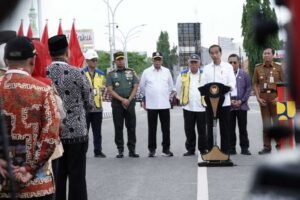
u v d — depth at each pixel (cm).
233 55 1290
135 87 1277
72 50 1294
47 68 669
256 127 2067
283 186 110
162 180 947
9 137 424
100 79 1277
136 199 800
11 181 388
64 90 664
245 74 1263
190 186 882
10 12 176
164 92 1280
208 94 1104
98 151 1286
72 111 670
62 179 685
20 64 435
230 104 1134
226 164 1077
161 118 1281
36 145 428
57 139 435
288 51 119
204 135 1288
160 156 1283
